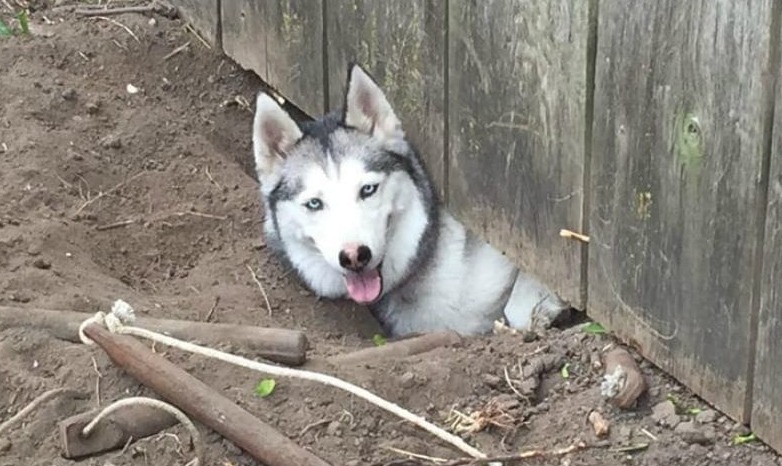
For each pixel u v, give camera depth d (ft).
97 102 6.30
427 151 5.33
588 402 4.00
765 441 3.69
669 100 3.77
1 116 5.96
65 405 3.80
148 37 6.95
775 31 3.35
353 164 5.13
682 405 3.94
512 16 4.49
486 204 4.97
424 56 5.17
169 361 3.81
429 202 5.29
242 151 6.48
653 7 3.77
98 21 7.07
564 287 4.55
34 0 7.25
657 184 3.91
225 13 6.82
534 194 4.61
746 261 3.60
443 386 4.10
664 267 3.95
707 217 3.71
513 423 3.92
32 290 4.50
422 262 5.31
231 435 3.62
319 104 6.15
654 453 3.75
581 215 4.35
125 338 3.84
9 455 3.67
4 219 5.11
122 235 5.40
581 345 4.32
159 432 3.73
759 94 3.43
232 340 4.05
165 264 5.35
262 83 6.89
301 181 5.17
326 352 4.34
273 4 6.34
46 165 5.62
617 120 4.04
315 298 5.30
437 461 3.66
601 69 4.08
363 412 3.84
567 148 4.34
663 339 4.02
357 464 3.64
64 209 5.40
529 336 4.49
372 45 5.56
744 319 3.65
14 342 4.05
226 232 5.62
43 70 6.43
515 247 4.83
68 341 4.09
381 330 5.48
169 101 6.64
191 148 6.11
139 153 6.00
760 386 3.66
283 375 3.79
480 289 5.32
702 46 3.60
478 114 4.86
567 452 3.69
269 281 5.30
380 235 5.08
